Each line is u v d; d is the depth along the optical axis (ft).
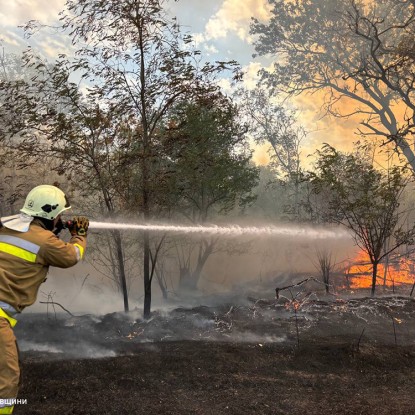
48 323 23.75
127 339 20.56
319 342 19.26
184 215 42.04
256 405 13.67
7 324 10.25
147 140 26.05
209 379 15.26
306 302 26.30
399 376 16.14
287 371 16.37
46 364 15.60
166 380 15.08
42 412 12.75
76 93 25.05
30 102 24.77
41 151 26.50
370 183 32.40
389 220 31.45
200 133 31.68
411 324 22.76
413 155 77.97
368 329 21.77
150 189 25.63
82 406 13.19
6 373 10.00
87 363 15.92
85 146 25.96
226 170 38.45
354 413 13.23
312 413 13.29
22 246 10.40
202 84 26.14
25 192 31.89
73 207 30.71
